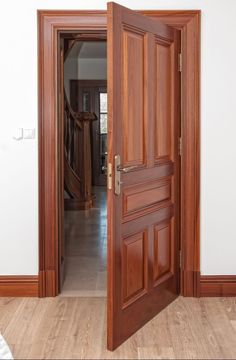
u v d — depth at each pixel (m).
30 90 3.63
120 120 2.81
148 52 3.11
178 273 3.71
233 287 3.72
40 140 3.65
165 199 3.47
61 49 3.90
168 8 3.61
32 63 3.62
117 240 2.82
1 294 3.71
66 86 10.21
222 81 3.64
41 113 3.64
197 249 3.71
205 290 3.73
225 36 3.62
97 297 3.72
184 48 3.62
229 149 3.68
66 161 7.62
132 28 2.90
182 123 3.67
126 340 2.93
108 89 2.72
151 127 3.21
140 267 3.12
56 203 3.69
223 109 3.66
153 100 3.22
